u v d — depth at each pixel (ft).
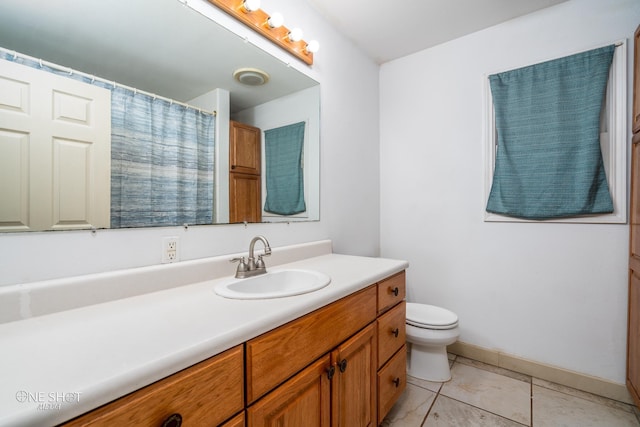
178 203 3.64
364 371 3.76
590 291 5.40
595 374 5.34
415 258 7.44
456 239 6.84
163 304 2.74
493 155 6.36
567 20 5.54
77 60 2.82
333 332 3.19
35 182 2.55
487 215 6.42
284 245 5.14
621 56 5.11
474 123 6.58
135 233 3.20
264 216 4.78
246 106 4.51
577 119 5.38
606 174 5.24
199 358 1.89
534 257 5.92
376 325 4.09
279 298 2.89
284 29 4.96
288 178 5.23
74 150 2.79
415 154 7.43
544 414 4.76
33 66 2.56
